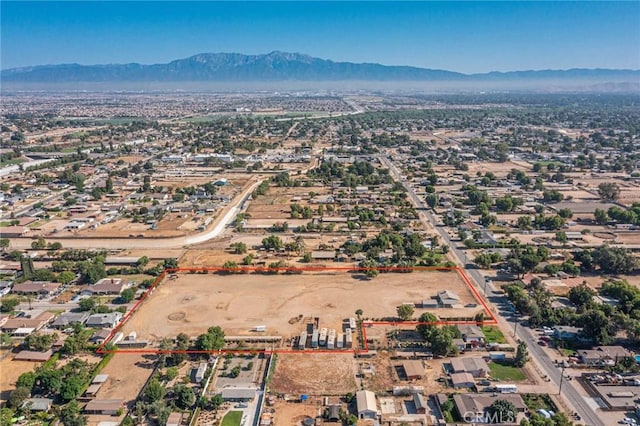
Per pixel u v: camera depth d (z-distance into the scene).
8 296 189.50
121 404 128.12
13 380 138.38
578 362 145.75
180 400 126.81
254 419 123.62
